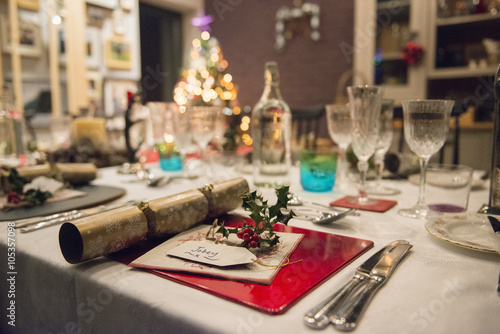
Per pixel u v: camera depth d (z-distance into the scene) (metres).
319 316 0.33
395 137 2.86
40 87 2.91
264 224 0.49
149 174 1.06
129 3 3.64
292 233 0.56
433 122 0.66
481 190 0.93
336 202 0.79
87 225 0.45
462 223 0.58
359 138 0.77
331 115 0.95
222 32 4.47
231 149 1.39
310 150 0.92
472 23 2.80
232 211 0.71
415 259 0.48
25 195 0.71
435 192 0.76
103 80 3.43
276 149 0.95
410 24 2.98
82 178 0.93
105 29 3.42
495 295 0.38
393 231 0.61
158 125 1.19
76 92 3.19
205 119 1.01
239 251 0.46
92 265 0.46
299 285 0.39
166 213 0.52
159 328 0.36
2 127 1.31
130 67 3.70
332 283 0.41
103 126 1.59
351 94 0.75
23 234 0.58
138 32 3.79
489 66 2.73
